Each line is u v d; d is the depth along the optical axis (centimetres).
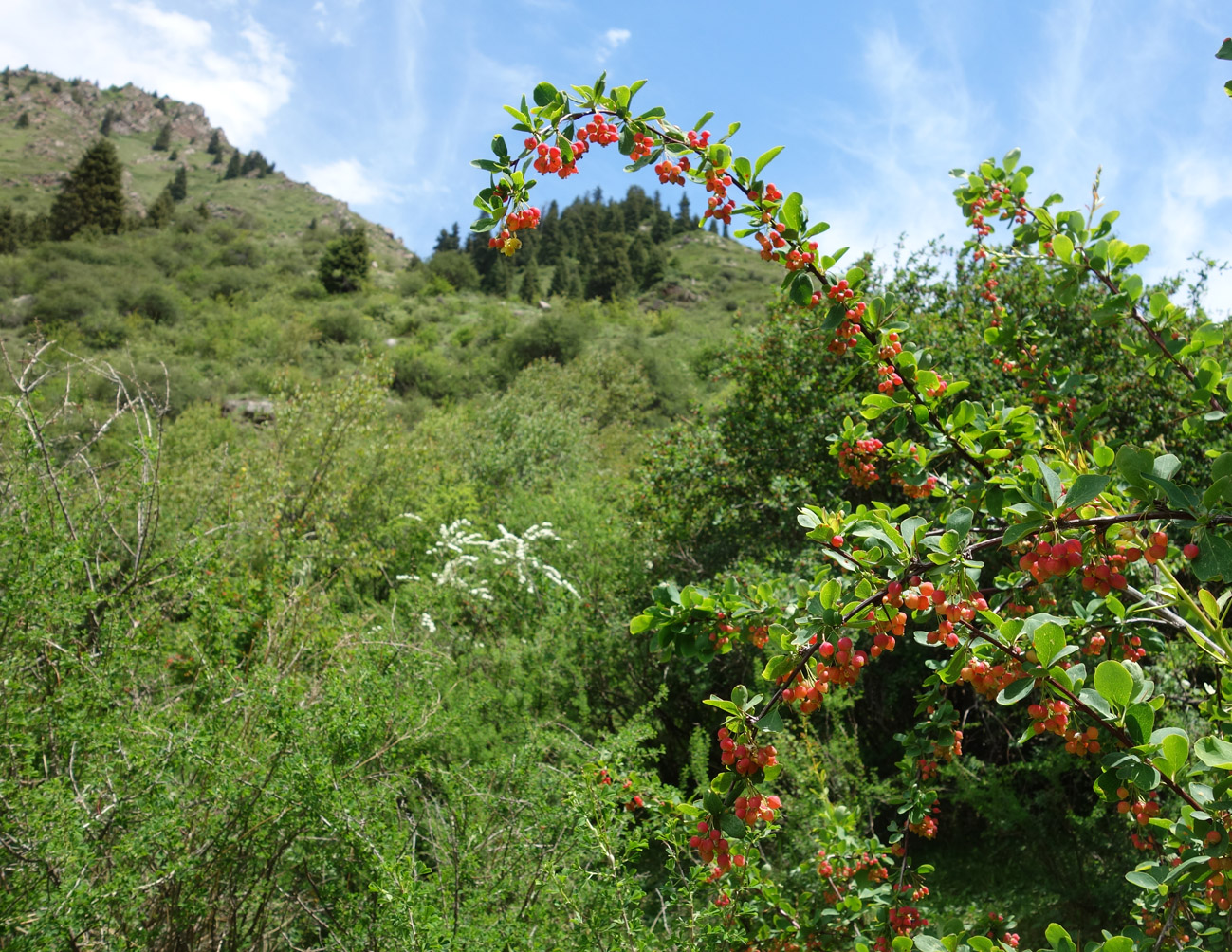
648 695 614
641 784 304
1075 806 468
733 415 799
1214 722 218
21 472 413
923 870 277
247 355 3562
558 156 196
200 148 12900
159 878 273
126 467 521
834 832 308
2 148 9581
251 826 301
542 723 448
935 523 205
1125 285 248
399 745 360
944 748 269
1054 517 150
